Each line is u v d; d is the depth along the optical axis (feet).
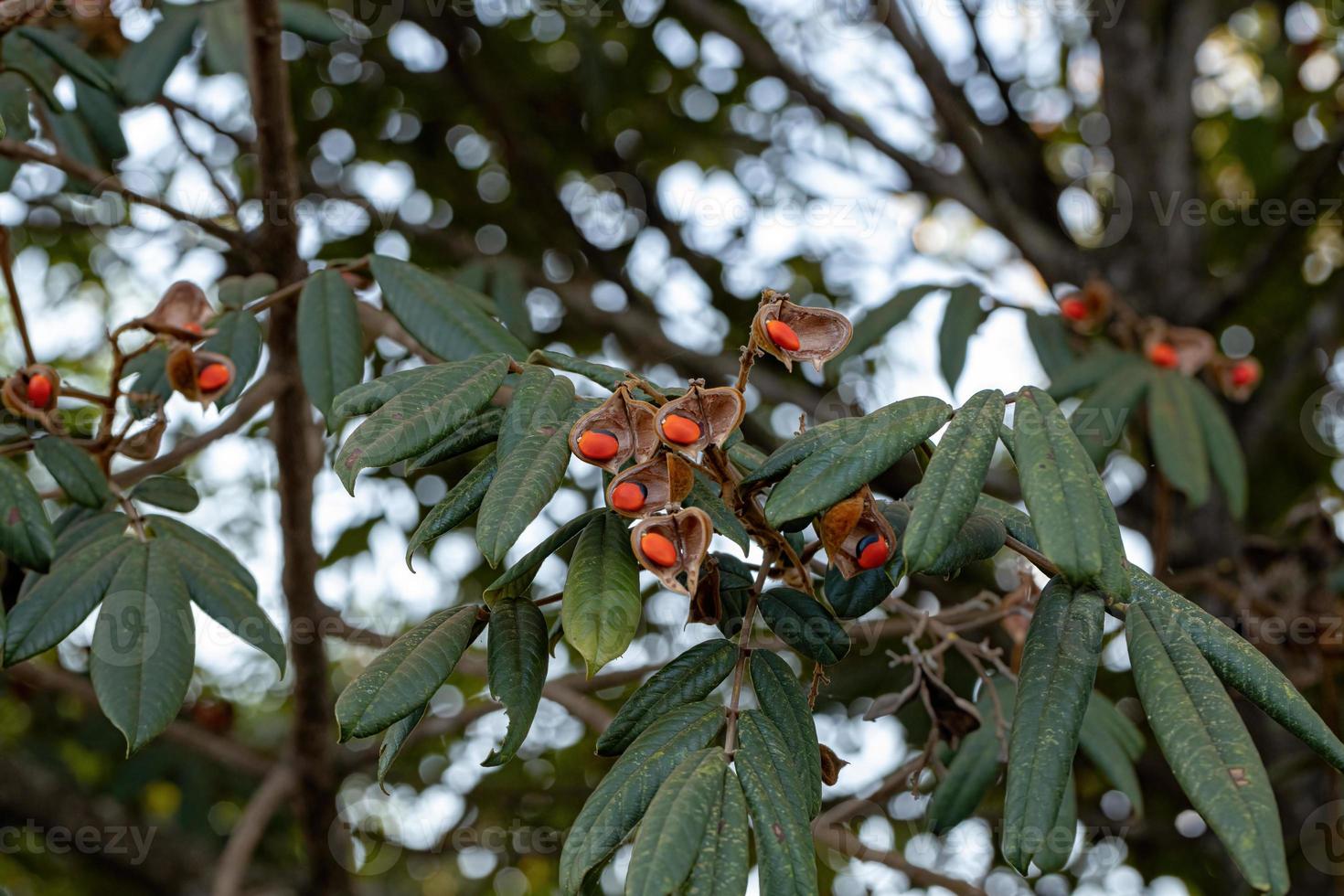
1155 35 7.22
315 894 5.41
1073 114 8.25
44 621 3.29
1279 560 4.88
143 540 3.42
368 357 5.50
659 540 2.90
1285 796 6.08
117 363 3.55
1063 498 2.83
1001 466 6.82
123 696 3.24
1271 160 7.78
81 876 7.68
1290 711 2.86
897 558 3.01
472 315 3.75
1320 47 7.58
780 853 2.82
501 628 3.04
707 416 2.94
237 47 4.64
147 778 6.87
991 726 4.08
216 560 3.45
